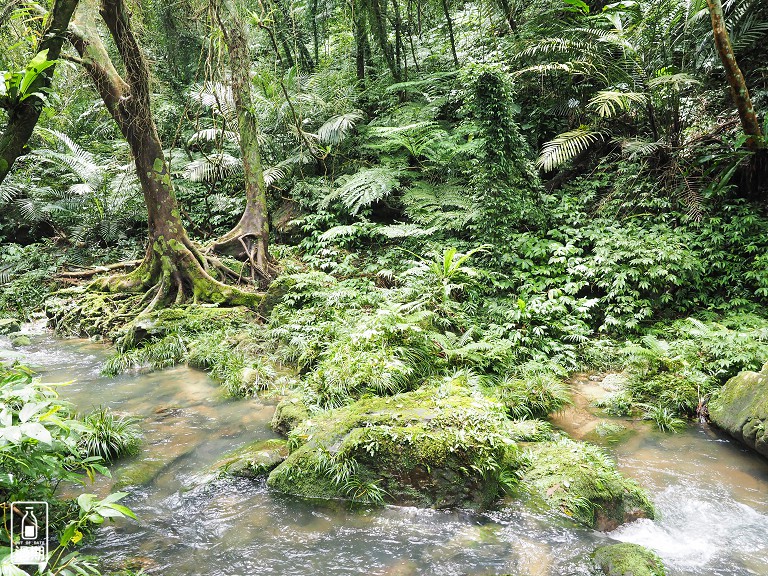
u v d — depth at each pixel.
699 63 8.61
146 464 4.14
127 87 7.97
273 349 6.88
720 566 3.01
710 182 7.91
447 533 3.31
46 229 12.34
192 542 3.21
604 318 6.89
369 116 12.23
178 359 6.91
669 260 6.73
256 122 9.91
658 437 4.70
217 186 12.29
